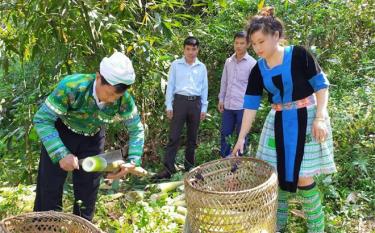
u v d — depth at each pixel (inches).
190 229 125.3
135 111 123.1
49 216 113.8
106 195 173.8
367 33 284.4
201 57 277.6
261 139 136.3
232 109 214.5
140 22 207.9
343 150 192.1
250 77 134.1
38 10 177.0
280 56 125.3
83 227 111.5
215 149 235.1
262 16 123.6
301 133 127.3
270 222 119.2
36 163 199.2
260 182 131.1
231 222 113.0
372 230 151.4
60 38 181.0
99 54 183.0
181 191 182.2
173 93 213.0
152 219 139.8
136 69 200.2
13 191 166.7
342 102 215.6
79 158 124.4
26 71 204.1
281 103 129.2
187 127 218.1
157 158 231.9
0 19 192.2
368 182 174.9
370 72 249.6
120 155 116.2
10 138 187.3
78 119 119.0
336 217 153.9
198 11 304.2
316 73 124.6
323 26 274.7
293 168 128.4
